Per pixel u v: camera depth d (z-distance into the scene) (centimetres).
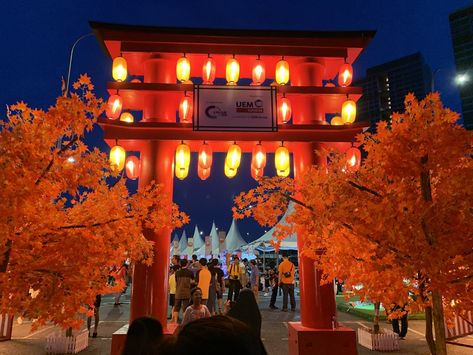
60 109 459
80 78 481
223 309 1428
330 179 507
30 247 446
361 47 841
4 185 398
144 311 694
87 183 467
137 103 838
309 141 775
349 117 802
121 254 524
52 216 458
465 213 411
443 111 468
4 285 420
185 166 749
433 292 445
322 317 726
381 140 499
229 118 766
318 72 834
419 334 1078
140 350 176
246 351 77
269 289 2761
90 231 475
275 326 1191
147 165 750
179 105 805
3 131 412
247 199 593
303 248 677
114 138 750
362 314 1377
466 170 425
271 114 774
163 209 575
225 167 814
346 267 519
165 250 728
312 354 700
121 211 525
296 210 556
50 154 456
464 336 1032
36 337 1064
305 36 829
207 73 793
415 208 416
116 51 830
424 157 441
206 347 74
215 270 1381
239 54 812
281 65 812
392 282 464
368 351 888
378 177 503
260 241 2767
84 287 456
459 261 420
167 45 804
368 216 434
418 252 418
